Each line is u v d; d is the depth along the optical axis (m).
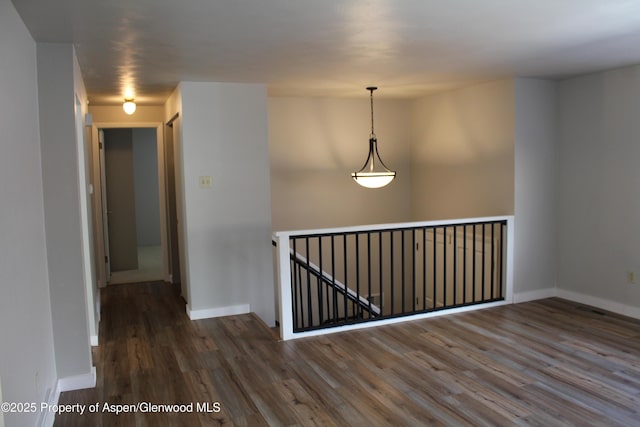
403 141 6.76
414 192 6.73
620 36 3.32
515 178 5.05
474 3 2.56
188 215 4.71
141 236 10.16
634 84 4.48
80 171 3.96
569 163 5.15
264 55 3.64
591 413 2.84
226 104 4.79
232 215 4.86
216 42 3.22
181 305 5.35
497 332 4.25
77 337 3.26
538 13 2.77
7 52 2.21
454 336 4.16
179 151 5.00
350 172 6.52
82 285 3.25
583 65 4.38
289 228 6.27
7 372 1.96
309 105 6.26
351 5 2.54
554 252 5.37
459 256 5.90
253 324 4.59
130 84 4.67
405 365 3.56
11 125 2.26
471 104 5.57
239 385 3.28
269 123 6.10
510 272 5.11
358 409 2.92
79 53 3.41
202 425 2.77
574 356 3.69
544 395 3.06
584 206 5.04
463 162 5.75
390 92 5.85
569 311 4.84
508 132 5.08
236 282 4.91
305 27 2.92
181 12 2.58
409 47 3.49
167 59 3.68
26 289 2.43
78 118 3.76
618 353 3.74
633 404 2.94
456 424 2.73
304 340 4.13
